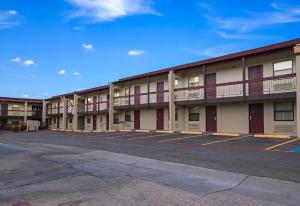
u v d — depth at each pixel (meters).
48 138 22.55
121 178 6.96
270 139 15.61
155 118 27.12
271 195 5.42
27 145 16.12
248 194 5.50
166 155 10.80
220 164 8.70
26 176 7.38
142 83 28.69
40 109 50.16
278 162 8.80
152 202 5.07
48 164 9.11
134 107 27.45
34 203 5.10
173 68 23.17
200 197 5.33
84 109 38.12
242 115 20.06
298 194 5.48
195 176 7.10
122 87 31.27
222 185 6.19
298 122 15.62
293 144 13.11
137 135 21.69
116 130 29.98
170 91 23.14
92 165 8.82
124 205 4.93
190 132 21.64
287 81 17.05
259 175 7.10
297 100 15.61
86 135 24.94
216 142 15.01
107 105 32.97
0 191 5.93
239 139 16.02
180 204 4.95
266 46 17.59
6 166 8.84
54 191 5.89
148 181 6.62
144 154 11.20
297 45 15.61
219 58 20.05
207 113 22.45
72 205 4.96
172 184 6.32
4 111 45.53
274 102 18.39
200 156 10.37
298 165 8.27
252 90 18.92
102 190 5.91
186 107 23.94
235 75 20.34
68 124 42.00
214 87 21.34
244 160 9.30
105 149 13.20
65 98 41.09
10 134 32.12
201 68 22.03
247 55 17.92
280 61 17.89
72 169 8.20
